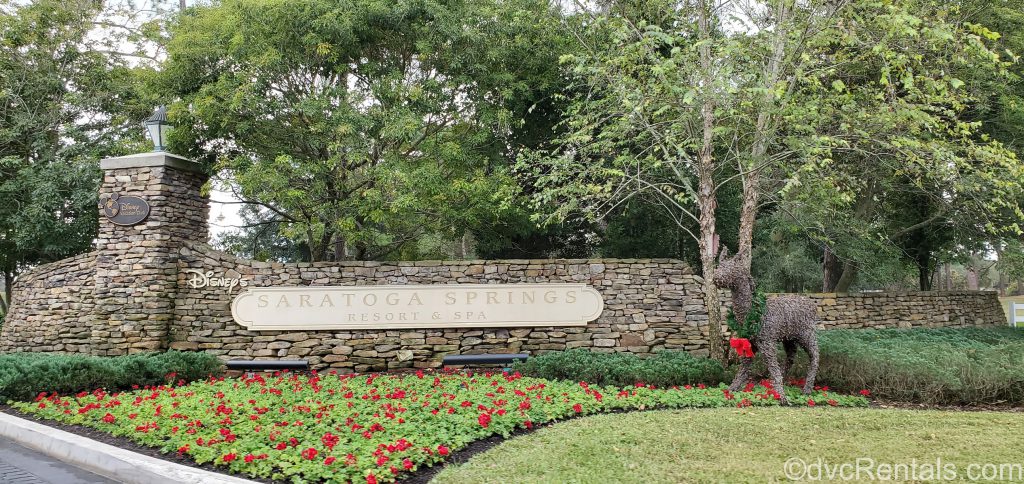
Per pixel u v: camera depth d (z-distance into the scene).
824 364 9.02
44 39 15.56
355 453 5.53
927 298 14.60
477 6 12.46
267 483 5.04
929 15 9.55
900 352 8.61
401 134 11.34
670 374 8.77
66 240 14.68
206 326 11.25
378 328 11.20
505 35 12.46
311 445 5.77
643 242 14.87
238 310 11.23
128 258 11.15
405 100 12.15
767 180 11.12
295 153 13.07
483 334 11.27
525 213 12.91
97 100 15.68
